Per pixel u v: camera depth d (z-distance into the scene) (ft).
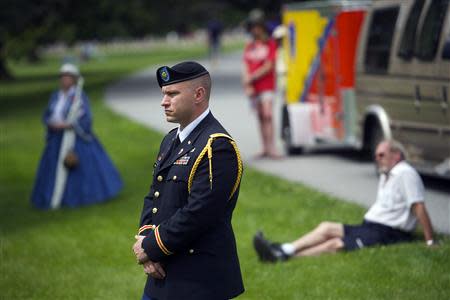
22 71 334.65
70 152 73.77
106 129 127.95
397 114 74.59
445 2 66.95
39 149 115.14
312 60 92.07
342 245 51.60
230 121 130.00
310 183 77.87
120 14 343.05
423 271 46.55
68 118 73.51
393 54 74.90
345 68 84.74
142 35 450.30
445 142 66.59
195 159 30.35
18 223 68.69
